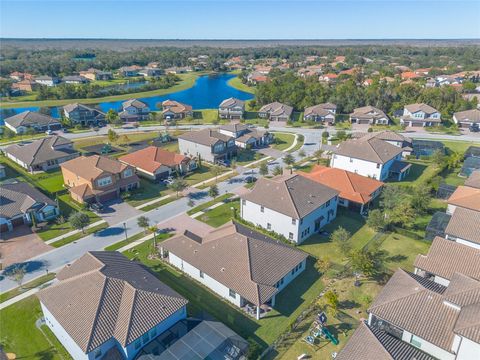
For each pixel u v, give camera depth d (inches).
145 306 1373.0
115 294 1396.4
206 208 2539.4
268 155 3688.5
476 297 1326.3
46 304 1412.4
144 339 1326.3
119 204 2610.7
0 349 1339.8
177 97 7204.7
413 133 4488.2
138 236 2188.7
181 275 1819.6
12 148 3540.8
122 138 4126.5
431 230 2080.5
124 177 2795.3
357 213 2448.3
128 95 7165.4
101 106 6402.6
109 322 1310.3
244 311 1579.7
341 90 5698.8
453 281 1455.5
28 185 2573.8
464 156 3417.8
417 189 2527.1
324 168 2815.0
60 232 2237.9
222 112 5315.0
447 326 1290.6
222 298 1662.2
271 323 1513.3
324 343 1409.9
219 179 3061.0
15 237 2177.7
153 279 1592.0
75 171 2743.6
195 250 1812.3
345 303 1624.0
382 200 2610.7
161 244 1924.2
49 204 2385.6
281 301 1642.5
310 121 4970.5
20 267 1895.9
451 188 2628.0
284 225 2112.5
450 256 1665.8
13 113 5826.8
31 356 1357.0
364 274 1797.5
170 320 1422.2
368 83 7012.8
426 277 1715.1
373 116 4945.9
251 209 2276.1
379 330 1336.1
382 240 2129.7
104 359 1264.8
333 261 1936.5
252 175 3142.2
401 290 1459.2
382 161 2901.1
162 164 3051.2
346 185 2551.7
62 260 1959.9
